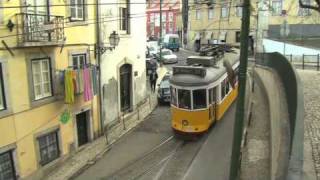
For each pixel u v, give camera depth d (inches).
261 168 519.2
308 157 375.6
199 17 2375.7
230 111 892.0
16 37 599.8
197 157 669.3
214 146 704.4
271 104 747.4
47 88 679.7
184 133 746.8
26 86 628.7
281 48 1781.5
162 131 843.4
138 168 658.8
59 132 708.7
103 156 725.3
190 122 741.3
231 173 488.4
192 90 731.4
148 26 3063.5
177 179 598.5
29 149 640.4
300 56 1565.0
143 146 758.5
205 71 746.8
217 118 804.0
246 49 464.1
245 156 557.3
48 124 680.4
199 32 2389.3
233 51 1088.2
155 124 898.7
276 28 1895.9
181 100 745.0
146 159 692.7
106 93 868.0
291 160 291.0
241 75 470.6
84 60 787.4
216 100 794.2
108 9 864.9
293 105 460.1
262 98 907.4
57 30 666.8
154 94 1218.6
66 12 722.2
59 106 703.7
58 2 695.7
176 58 1798.7
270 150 544.4
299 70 1182.3
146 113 999.0
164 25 2930.6
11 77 599.5
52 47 677.9
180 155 690.2
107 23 863.1
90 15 794.2
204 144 720.3
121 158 709.9
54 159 699.4
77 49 754.2
